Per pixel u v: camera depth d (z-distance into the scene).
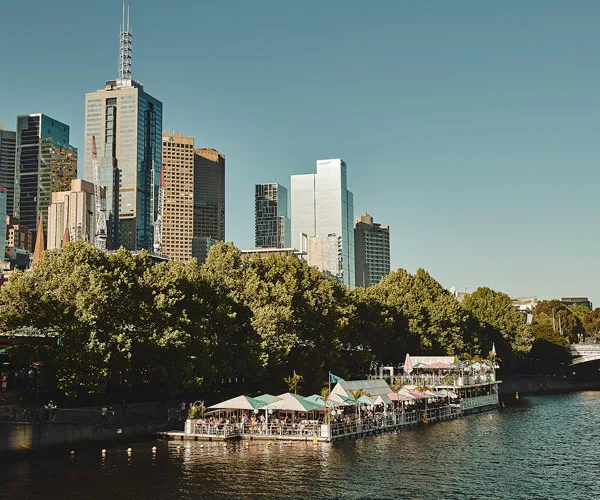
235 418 110.88
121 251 119.44
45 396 108.69
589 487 76.38
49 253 113.31
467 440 106.50
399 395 122.75
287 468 83.31
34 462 84.38
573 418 138.12
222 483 75.50
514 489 75.19
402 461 88.69
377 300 184.88
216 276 140.88
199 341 118.44
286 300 136.00
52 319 103.00
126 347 102.62
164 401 119.25
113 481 75.62
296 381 122.50
